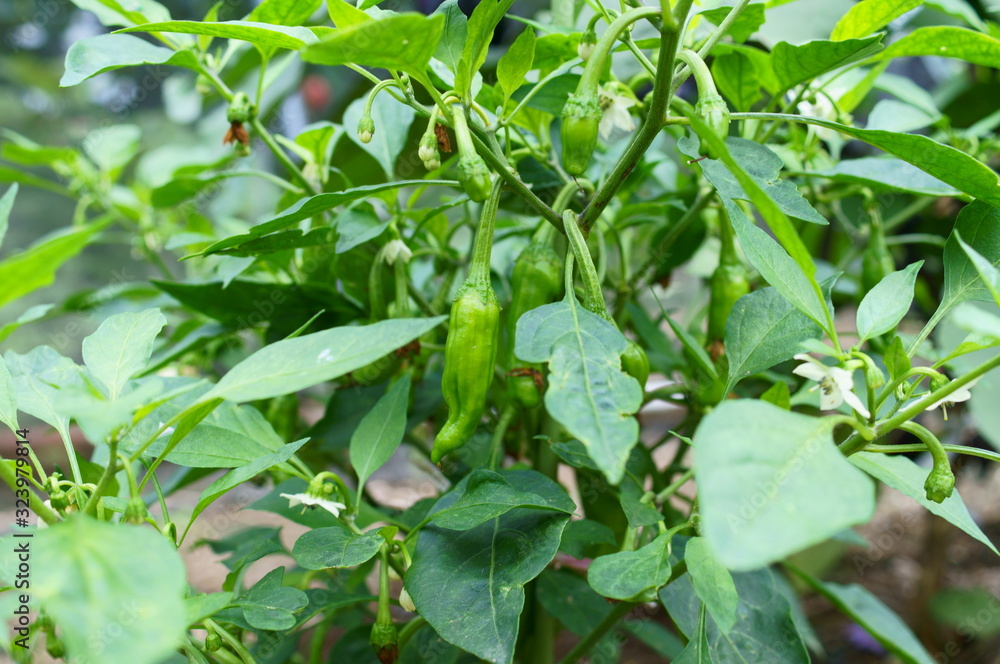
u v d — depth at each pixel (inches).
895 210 28.4
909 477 15.0
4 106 43.1
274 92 31.4
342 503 16.6
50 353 16.3
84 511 12.9
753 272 23.7
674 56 13.7
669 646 23.7
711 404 18.6
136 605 11.2
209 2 42.8
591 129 14.0
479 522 14.3
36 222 46.9
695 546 14.0
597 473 19.1
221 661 14.7
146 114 49.8
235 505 29.2
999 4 24.4
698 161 14.6
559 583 20.6
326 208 15.6
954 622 32.7
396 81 15.4
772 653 16.4
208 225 28.9
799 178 22.4
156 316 15.1
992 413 19.3
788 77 17.7
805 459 11.5
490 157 15.1
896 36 26.4
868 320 14.6
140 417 12.8
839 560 39.6
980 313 11.4
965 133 22.4
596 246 19.9
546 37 17.7
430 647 19.6
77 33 42.8
